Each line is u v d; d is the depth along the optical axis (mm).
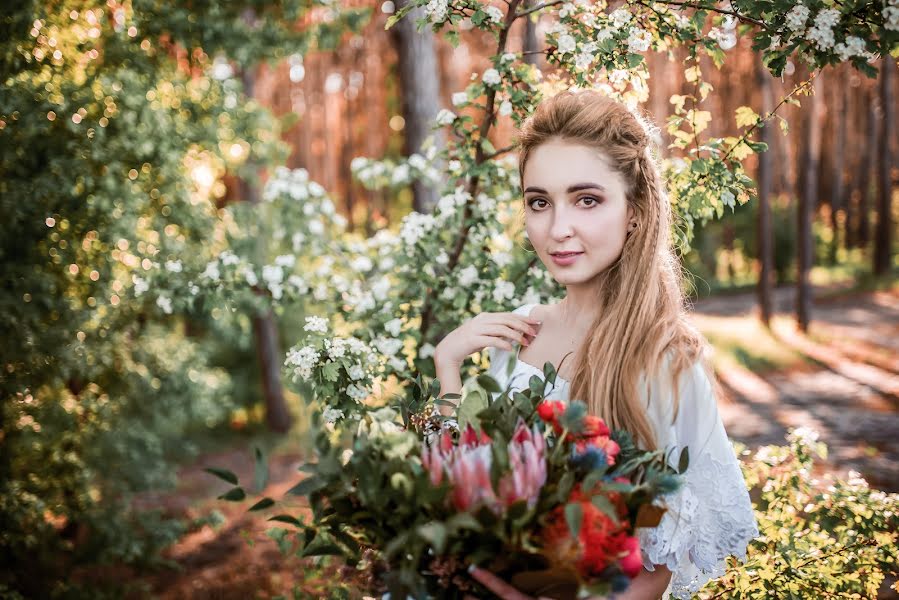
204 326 5953
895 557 1850
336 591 1881
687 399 1257
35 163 3320
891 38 1372
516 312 1654
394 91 10383
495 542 991
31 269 3330
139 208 3824
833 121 16594
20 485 3914
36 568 4039
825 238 17172
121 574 4547
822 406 7305
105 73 3557
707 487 1239
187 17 3703
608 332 1312
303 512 2166
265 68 9016
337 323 2559
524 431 1086
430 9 1780
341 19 4551
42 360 3535
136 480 4527
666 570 1257
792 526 1988
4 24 2982
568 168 1296
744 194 1863
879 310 12273
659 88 7941
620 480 1037
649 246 1326
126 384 4629
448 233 2430
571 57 1848
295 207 2959
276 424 8398
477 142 2143
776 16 1518
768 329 11359
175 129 4074
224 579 4500
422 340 2344
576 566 972
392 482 993
